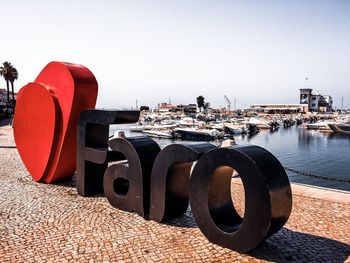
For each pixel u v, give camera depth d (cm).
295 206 725
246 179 493
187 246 531
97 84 911
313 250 521
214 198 560
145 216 663
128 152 688
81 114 806
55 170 900
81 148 809
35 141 934
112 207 729
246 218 494
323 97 11625
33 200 770
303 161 2488
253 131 4653
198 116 6028
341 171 2114
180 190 652
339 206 726
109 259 485
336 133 4753
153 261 480
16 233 576
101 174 846
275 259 491
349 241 554
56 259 483
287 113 10069
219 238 530
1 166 1174
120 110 757
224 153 520
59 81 898
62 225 616
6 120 4459
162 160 626
